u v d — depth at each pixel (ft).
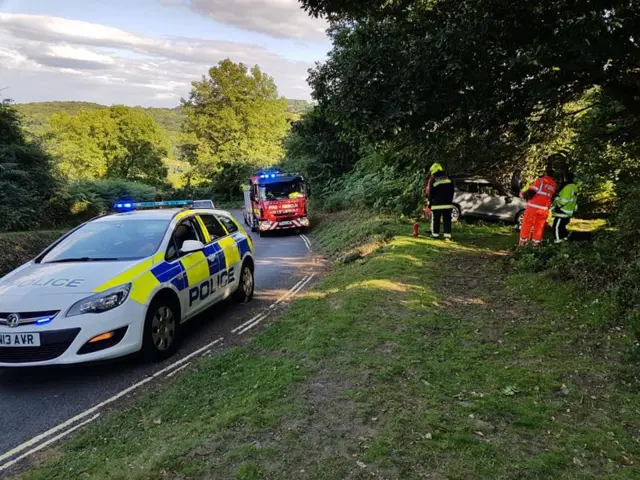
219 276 23.43
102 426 13.00
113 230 20.97
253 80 198.90
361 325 19.07
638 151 33.96
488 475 9.41
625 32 22.61
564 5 23.24
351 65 27.43
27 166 59.21
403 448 10.31
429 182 40.29
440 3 28.27
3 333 15.34
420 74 24.73
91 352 15.71
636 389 13.21
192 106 198.49
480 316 20.58
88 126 195.31
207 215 25.09
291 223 69.92
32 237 43.27
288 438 10.93
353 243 47.16
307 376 14.42
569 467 9.71
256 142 189.37
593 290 21.76
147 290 17.57
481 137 34.50
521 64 23.32
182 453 10.53
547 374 14.19
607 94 29.94
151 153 201.36
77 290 16.26
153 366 17.67
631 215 24.11
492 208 52.24
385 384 13.60
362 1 28.84
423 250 35.37
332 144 93.35
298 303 25.85
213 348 19.60
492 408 12.08
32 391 15.72
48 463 11.37
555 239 35.70
